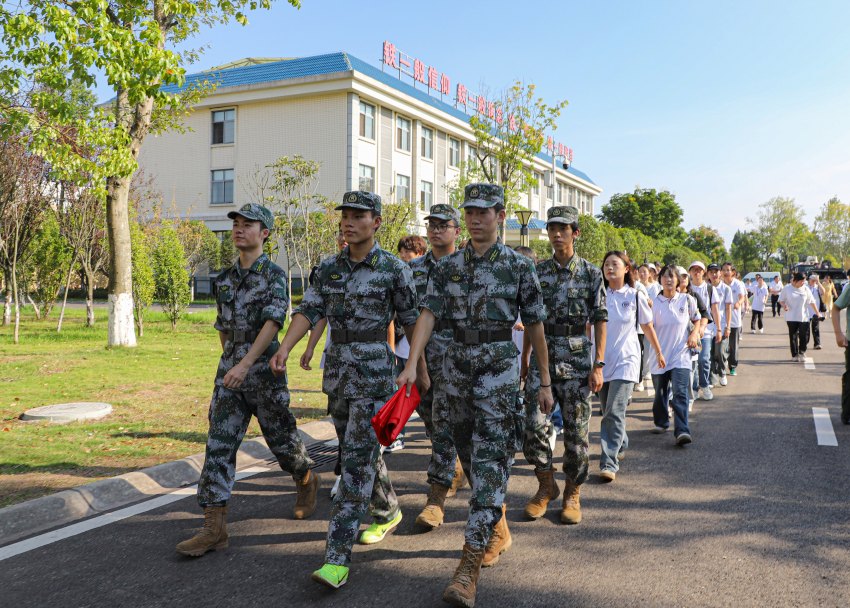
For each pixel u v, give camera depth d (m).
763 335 20.05
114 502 4.61
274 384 3.91
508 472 3.40
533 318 3.51
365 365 3.56
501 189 3.46
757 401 8.69
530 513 4.37
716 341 9.41
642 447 6.31
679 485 5.08
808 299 13.16
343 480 3.46
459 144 37.28
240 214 3.83
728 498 4.75
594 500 4.75
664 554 3.75
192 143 31.78
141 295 16.48
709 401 8.76
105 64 9.29
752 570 3.52
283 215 23.42
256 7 12.73
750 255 89.69
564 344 4.34
